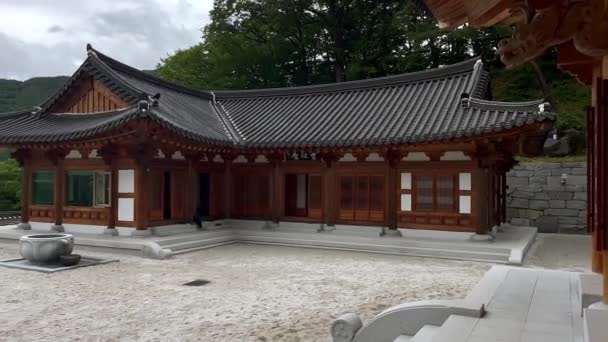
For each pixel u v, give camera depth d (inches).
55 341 268.1
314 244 650.2
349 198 716.0
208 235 674.2
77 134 599.8
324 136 692.1
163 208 674.8
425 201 655.8
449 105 677.3
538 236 791.7
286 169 765.9
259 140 737.0
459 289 399.5
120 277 443.2
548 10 172.2
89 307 338.6
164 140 621.6
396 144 614.9
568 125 1026.7
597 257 299.9
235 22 1577.3
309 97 901.8
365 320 309.9
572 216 842.2
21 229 719.7
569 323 226.4
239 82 1553.9
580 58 249.1
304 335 280.2
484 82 754.2
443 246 585.9
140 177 629.3
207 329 290.7
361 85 858.8
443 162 641.6
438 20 232.2
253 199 795.4
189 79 1574.8
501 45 186.9
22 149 718.5
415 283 422.9
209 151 745.6
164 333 282.7
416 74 808.9
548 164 874.8
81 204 685.3
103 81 677.3
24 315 318.3
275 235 691.4
